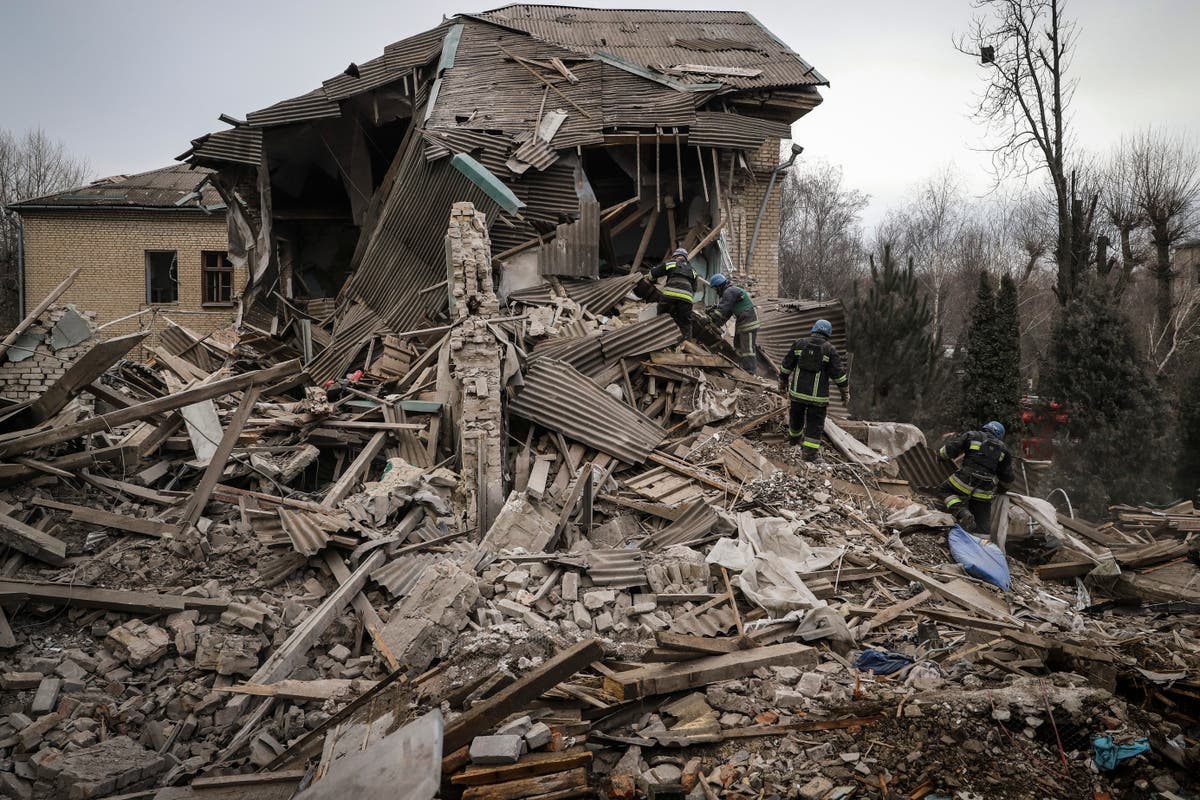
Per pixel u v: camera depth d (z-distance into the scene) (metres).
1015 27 23.98
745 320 12.52
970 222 51.00
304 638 6.51
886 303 18.11
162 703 6.07
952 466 11.02
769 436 10.88
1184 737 5.11
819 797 4.67
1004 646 6.52
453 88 15.38
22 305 22.66
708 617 7.04
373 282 14.62
